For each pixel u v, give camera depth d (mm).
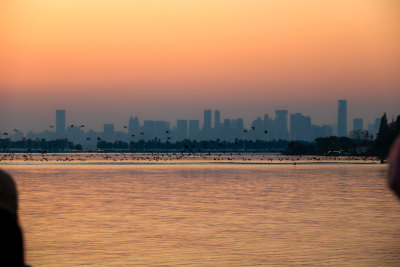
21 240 5445
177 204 96562
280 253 50125
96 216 78125
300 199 107188
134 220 73562
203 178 192250
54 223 70375
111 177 199000
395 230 64312
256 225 68688
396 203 98500
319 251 51000
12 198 5547
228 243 55469
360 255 49156
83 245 54094
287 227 67062
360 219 74875
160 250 51469
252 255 48969
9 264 5277
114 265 44750
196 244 54969
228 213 82125
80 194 119875
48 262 45906
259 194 120188
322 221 72625
